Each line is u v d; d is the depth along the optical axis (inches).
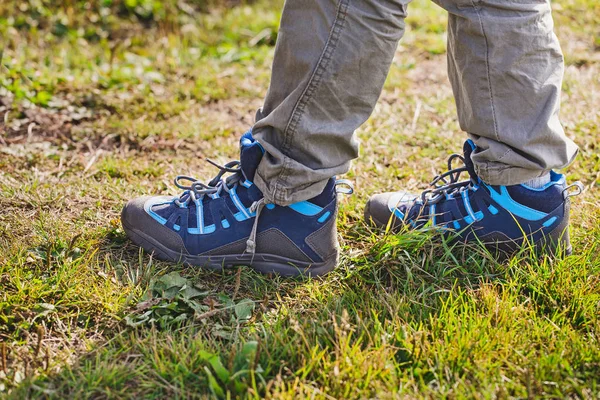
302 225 74.1
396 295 71.8
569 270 73.6
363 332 63.3
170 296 71.2
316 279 76.6
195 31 178.9
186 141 116.1
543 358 60.8
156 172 103.0
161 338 65.2
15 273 73.4
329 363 59.8
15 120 120.5
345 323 62.5
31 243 79.8
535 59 67.8
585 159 102.3
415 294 72.3
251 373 57.7
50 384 59.2
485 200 76.5
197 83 140.2
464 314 66.8
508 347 62.8
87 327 67.9
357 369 59.5
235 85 139.9
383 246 78.9
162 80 143.5
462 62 69.9
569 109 119.5
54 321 68.1
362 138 113.8
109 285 72.2
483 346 62.7
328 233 75.3
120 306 69.7
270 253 75.7
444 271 75.4
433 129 115.9
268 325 67.4
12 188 93.6
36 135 117.2
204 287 73.3
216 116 127.1
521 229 76.0
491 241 77.8
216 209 75.8
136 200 79.9
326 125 65.5
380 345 63.2
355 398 57.8
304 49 62.1
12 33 169.2
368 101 65.9
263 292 73.8
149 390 59.2
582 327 67.8
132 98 132.0
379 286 74.7
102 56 160.2
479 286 73.7
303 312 70.3
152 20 188.5
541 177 74.7
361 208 90.3
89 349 63.9
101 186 95.5
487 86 68.8
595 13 170.2
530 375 59.5
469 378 60.2
